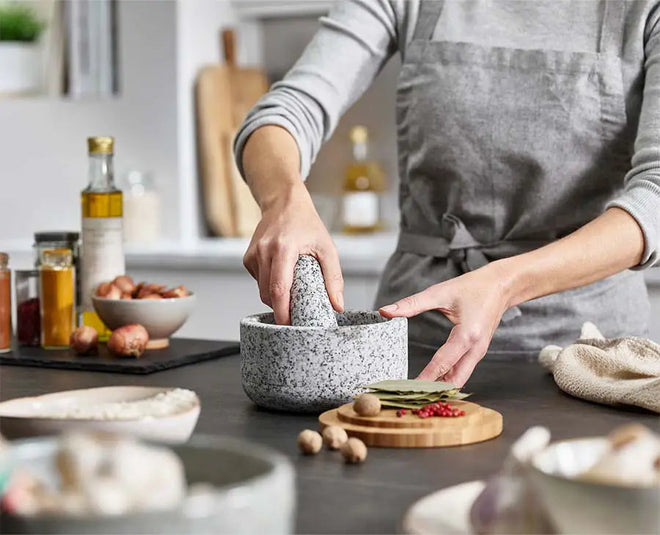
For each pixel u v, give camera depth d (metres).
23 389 1.28
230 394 1.24
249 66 3.38
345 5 1.67
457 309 1.18
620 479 0.63
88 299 1.66
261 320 1.20
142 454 0.56
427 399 1.05
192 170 3.15
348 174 3.23
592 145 1.57
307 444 0.93
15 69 3.30
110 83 3.17
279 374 1.09
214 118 3.14
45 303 1.57
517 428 1.04
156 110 3.10
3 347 1.55
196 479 0.66
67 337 1.58
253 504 0.55
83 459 0.55
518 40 1.60
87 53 3.18
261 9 3.25
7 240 3.33
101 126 3.17
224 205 3.16
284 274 1.16
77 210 3.24
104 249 1.65
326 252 1.21
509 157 1.59
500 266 1.23
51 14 3.38
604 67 1.55
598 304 1.61
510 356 1.56
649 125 1.43
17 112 3.28
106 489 0.53
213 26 3.22
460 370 1.18
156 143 3.11
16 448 0.62
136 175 3.08
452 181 1.63
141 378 1.35
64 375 1.38
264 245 1.21
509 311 1.55
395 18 1.67
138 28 3.11
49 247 1.66
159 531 0.52
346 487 0.83
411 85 1.66
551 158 1.57
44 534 0.52
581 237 1.29
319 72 1.61
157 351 1.53
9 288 1.56
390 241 3.06
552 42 1.59
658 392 1.09
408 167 1.70
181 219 3.11
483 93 1.59
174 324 1.57
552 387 1.26
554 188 1.58
